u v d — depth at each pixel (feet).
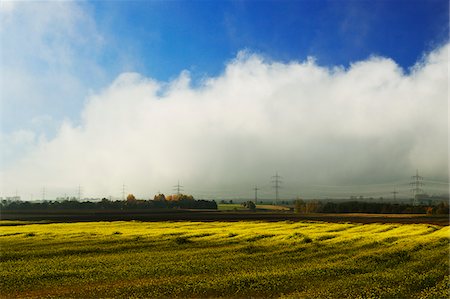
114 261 100.53
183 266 94.73
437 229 207.82
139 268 92.17
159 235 153.07
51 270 89.61
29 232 165.07
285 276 83.97
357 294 70.54
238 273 87.45
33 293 72.28
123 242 134.31
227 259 104.17
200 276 84.48
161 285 76.84
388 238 147.02
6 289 75.10
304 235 153.79
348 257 107.04
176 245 128.67
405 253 111.75
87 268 92.32
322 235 154.40
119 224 219.20
